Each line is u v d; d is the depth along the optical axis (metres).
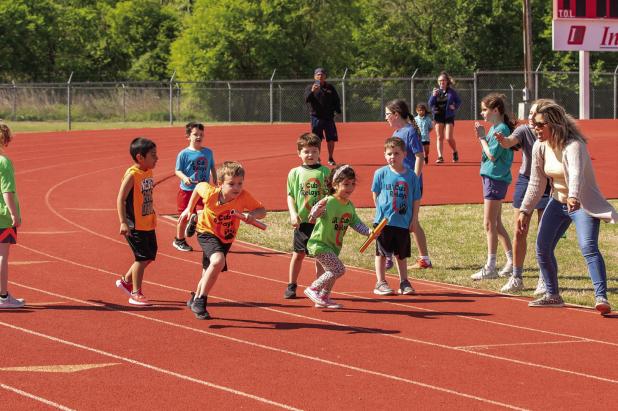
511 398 7.38
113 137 40.25
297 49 69.31
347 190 10.37
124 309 10.49
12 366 8.16
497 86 74.12
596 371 8.20
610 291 11.77
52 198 20.89
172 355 8.60
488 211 12.55
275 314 10.38
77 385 7.61
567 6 45.03
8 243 10.39
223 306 10.76
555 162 10.52
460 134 38.47
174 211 18.89
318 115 24.55
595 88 71.81
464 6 74.88
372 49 75.44
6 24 71.75
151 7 81.25
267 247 14.91
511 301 11.30
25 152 33.16
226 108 59.22
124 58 81.69
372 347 8.98
